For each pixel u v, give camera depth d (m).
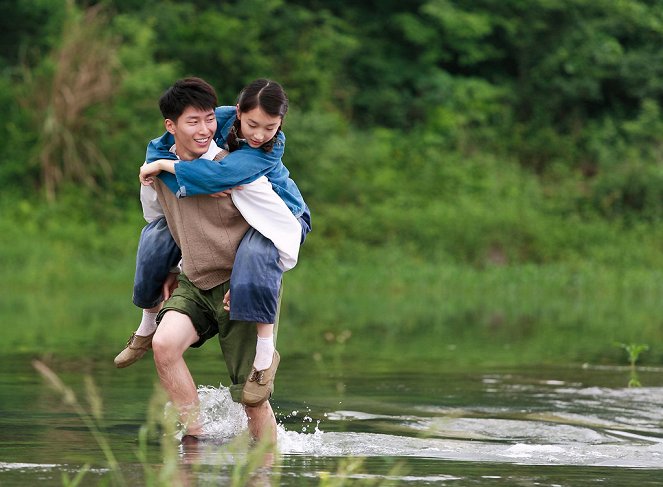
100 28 53.62
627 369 19.20
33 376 16.73
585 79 66.00
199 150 11.26
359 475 9.18
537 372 18.66
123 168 52.31
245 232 11.50
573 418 13.49
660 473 9.63
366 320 30.20
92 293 39.84
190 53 58.22
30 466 9.26
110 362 18.91
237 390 11.62
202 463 9.55
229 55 58.22
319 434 11.72
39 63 54.03
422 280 47.84
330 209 52.75
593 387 16.64
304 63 59.91
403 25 65.75
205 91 11.19
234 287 11.15
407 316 32.03
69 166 51.00
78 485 8.40
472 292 45.69
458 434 12.05
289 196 11.59
